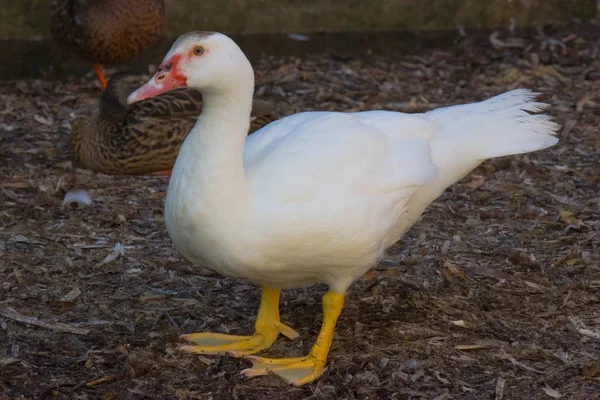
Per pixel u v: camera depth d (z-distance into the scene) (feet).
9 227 19.24
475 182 22.40
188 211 12.76
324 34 37.09
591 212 20.53
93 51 27.76
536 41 35.35
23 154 24.20
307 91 29.81
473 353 14.62
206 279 17.33
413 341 14.94
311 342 15.06
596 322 15.69
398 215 13.82
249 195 12.71
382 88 30.27
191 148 12.79
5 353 14.29
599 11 38.40
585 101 28.37
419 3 37.73
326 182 12.96
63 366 14.01
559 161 23.70
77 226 19.49
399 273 17.51
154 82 12.71
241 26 36.68
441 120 15.10
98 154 22.86
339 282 13.85
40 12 34.88
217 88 12.51
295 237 12.76
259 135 14.47
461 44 35.63
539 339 15.11
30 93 29.19
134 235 19.29
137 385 13.55
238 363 14.19
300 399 13.33
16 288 16.53
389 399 13.37
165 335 14.97
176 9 35.78
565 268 17.81
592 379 13.89
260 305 15.17
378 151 13.66
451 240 19.13
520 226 19.84
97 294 16.52
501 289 16.92
